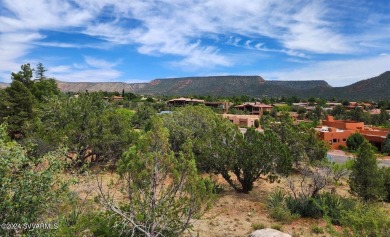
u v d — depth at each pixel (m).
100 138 21.03
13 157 5.70
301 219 14.19
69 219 8.09
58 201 6.43
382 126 77.25
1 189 5.43
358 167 17.22
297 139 23.98
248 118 76.38
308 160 22.53
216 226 12.71
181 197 8.35
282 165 16.73
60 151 6.81
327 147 26.06
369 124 86.44
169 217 8.25
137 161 8.26
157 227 8.27
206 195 8.54
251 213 14.67
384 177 19.08
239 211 14.91
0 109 36.25
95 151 20.91
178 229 8.50
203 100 144.00
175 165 8.41
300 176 22.52
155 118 8.95
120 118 22.77
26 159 5.86
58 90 69.69
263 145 16.98
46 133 19.83
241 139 17.56
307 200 14.80
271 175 17.39
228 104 123.25
